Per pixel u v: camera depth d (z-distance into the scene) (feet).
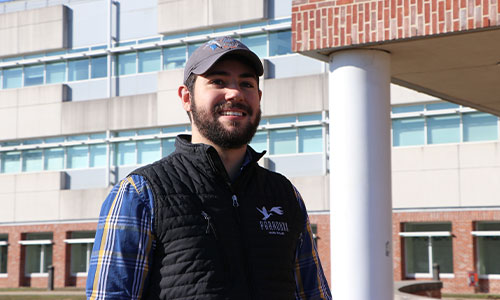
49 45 109.60
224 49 8.83
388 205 28.19
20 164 111.86
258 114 9.15
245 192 8.82
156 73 103.76
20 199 109.29
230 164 9.11
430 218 85.76
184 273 8.05
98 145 107.14
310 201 92.48
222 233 8.35
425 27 27.02
